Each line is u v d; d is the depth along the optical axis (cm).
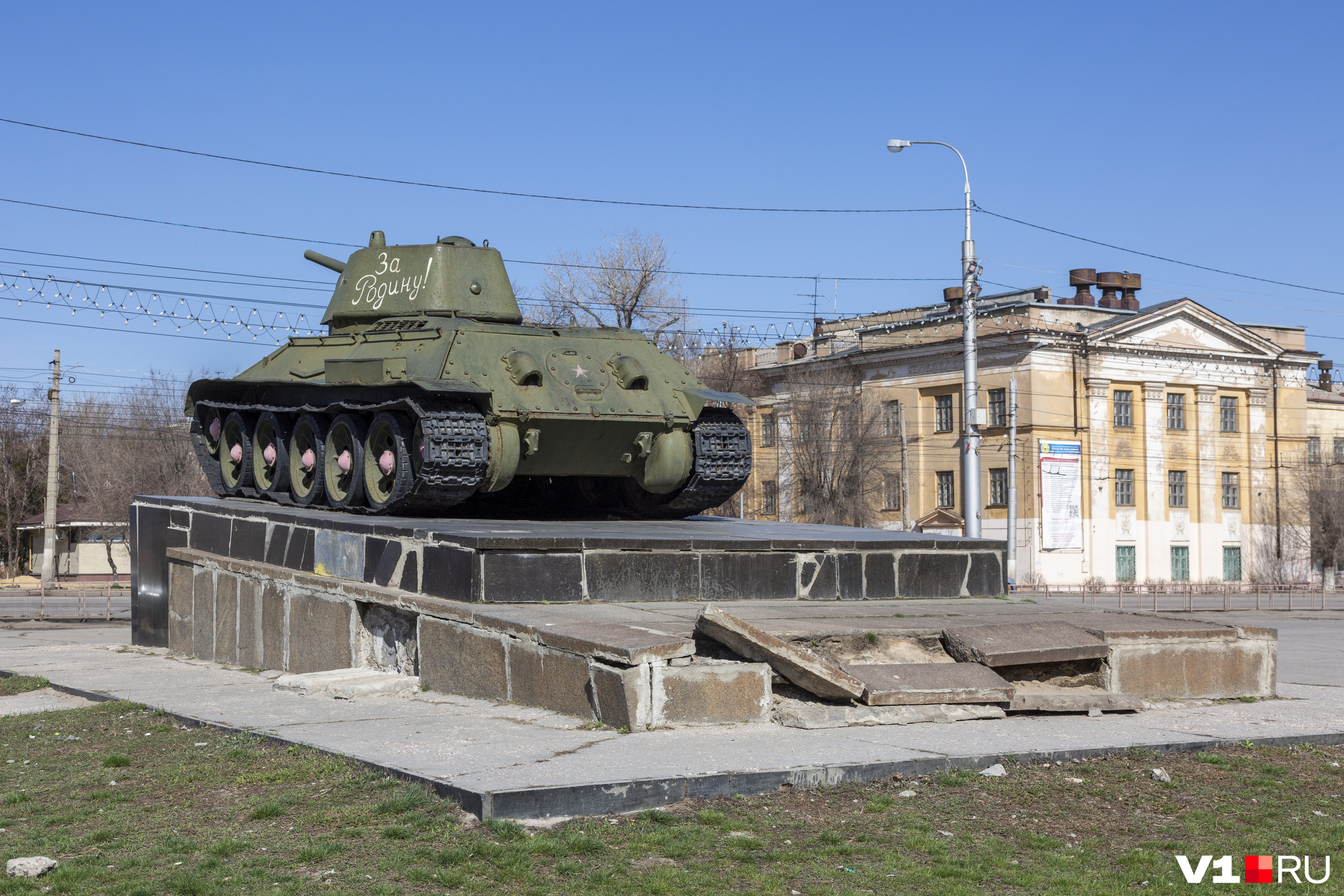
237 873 707
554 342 1822
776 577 1402
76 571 5781
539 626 1116
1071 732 1062
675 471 1814
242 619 1673
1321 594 4625
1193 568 5359
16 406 6075
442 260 1947
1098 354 5091
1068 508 4997
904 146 3002
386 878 695
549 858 726
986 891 693
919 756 927
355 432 1762
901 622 1229
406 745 962
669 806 827
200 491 5431
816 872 714
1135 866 745
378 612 1410
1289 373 5653
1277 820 852
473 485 1653
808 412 5500
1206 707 1230
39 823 832
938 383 5288
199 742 1059
